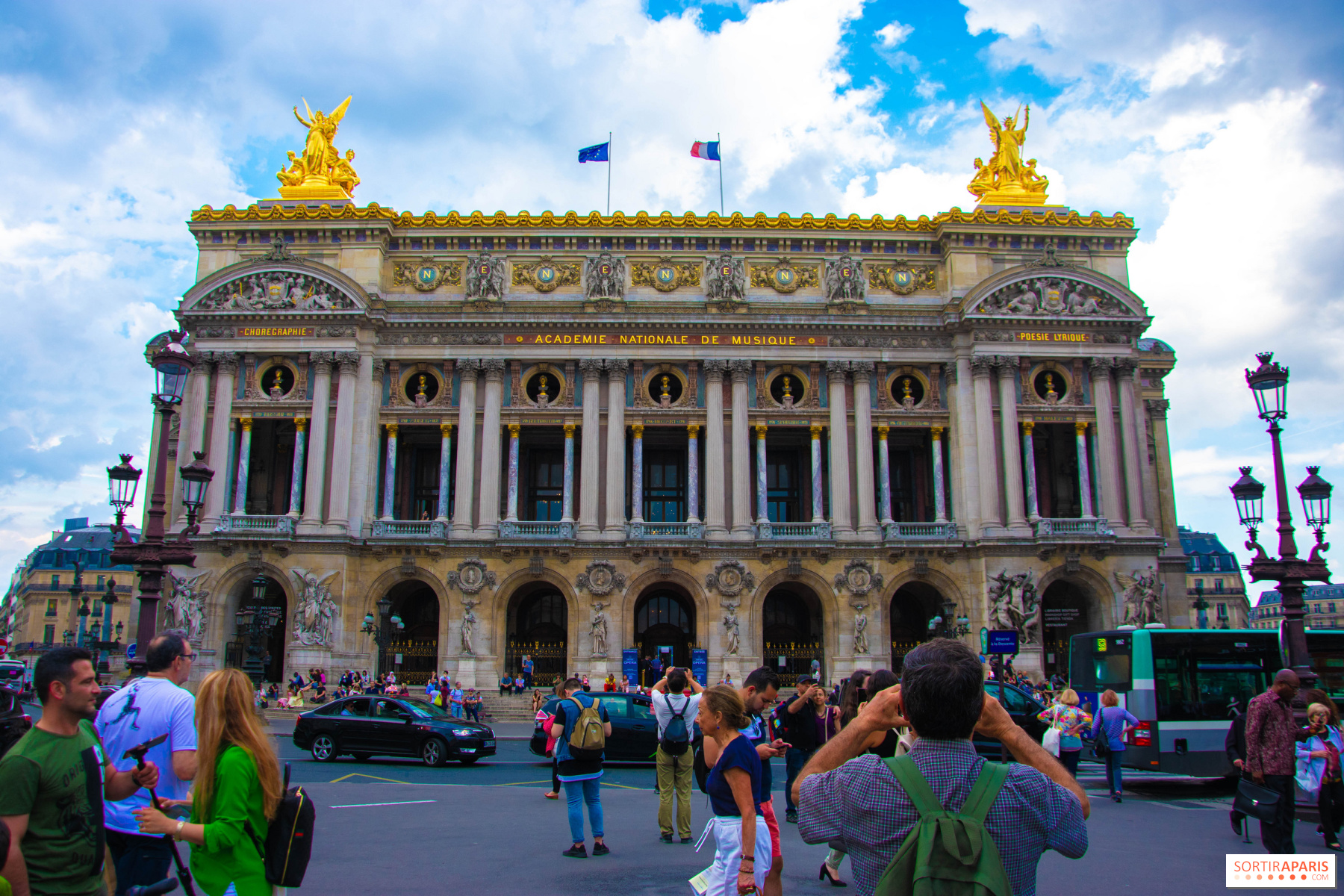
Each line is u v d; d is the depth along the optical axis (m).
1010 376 66.12
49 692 8.78
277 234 67.25
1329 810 19.48
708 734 12.73
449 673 62.34
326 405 64.62
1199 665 31.80
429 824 21.14
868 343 67.31
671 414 66.44
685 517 72.75
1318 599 168.50
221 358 65.12
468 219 67.88
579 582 63.31
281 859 8.68
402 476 70.12
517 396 66.44
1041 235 68.50
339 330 65.31
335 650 61.28
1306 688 27.20
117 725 10.48
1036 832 6.04
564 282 68.19
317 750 35.91
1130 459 65.88
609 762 35.88
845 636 63.47
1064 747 27.27
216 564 62.00
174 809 9.73
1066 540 63.16
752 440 69.62
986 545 63.50
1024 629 62.50
